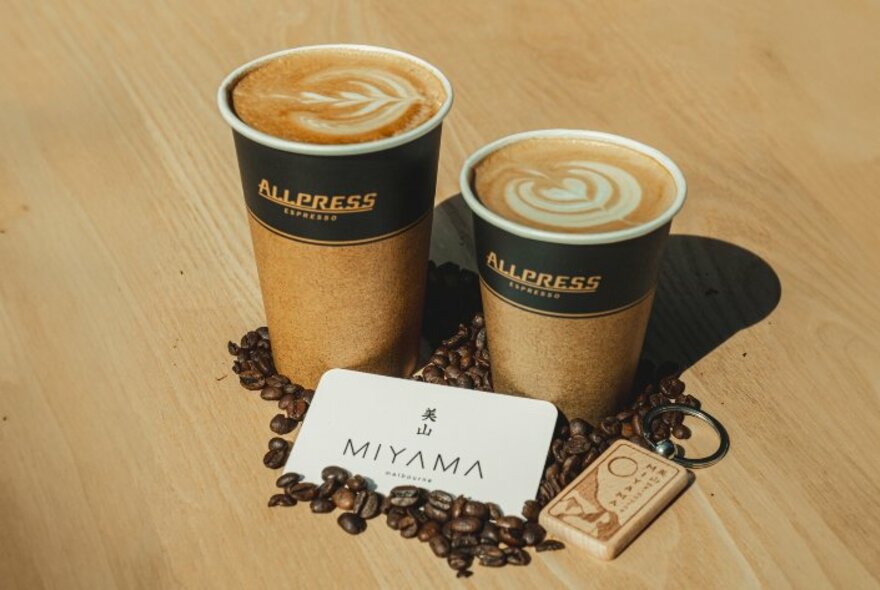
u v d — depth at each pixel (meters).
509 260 0.56
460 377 0.63
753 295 0.70
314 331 0.61
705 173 0.79
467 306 0.67
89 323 0.68
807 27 0.93
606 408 0.61
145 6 0.94
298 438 0.60
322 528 0.58
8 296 0.69
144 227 0.74
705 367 0.65
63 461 0.60
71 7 0.95
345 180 0.56
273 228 0.58
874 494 0.59
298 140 0.56
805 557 0.56
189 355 0.66
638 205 0.57
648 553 0.56
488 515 0.57
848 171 0.79
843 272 0.71
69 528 0.57
